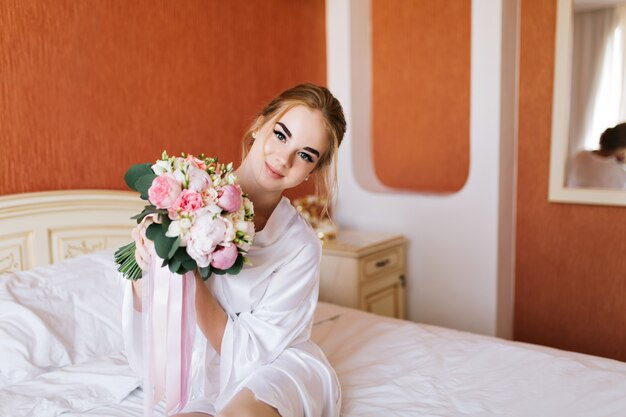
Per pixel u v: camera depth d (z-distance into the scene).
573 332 3.01
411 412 1.53
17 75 2.03
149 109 2.47
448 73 3.44
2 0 1.97
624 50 2.68
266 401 1.28
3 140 2.01
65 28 2.15
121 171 2.39
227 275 1.45
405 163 3.68
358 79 3.43
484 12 2.85
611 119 2.75
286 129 1.38
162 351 1.33
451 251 3.13
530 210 3.06
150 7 2.44
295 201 3.15
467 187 3.03
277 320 1.44
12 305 1.70
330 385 1.46
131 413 1.50
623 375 1.69
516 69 2.99
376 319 2.29
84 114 2.24
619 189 2.78
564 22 2.80
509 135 2.98
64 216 2.14
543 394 1.61
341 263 2.91
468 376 1.74
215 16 2.73
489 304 3.03
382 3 3.61
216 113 2.78
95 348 1.76
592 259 2.91
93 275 1.95
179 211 1.17
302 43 3.26
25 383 1.57
